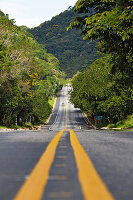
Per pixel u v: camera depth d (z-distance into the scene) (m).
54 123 163.88
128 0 31.80
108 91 87.62
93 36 34.53
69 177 5.55
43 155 8.66
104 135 21.77
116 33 32.41
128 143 13.58
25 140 15.66
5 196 4.01
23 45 86.62
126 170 6.36
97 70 91.50
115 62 40.75
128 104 80.81
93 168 6.30
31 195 3.96
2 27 77.00
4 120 87.88
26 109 110.75
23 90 89.38
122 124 87.62
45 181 4.95
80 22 37.53
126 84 48.62
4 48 75.56
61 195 4.09
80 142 14.03
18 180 5.27
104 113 111.00
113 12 32.38
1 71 69.38
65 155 8.94
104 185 4.62
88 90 90.38
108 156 8.77
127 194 4.24
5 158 8.38
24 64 84.56
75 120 177.88
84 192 4.19
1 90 77.56
